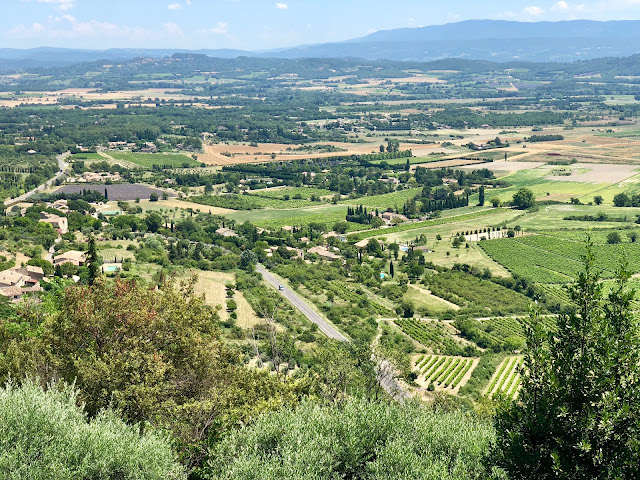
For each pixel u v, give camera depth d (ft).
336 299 613.93
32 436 127.03
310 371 264.31
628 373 108.78
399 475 131.85
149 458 133.59
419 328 550.36
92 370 165.68
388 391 279.08
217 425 172.24
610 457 103.45
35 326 243.19
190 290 214.07
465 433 150.10
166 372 179.63
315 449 138.92
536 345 117.08
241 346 391.45
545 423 107.24
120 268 596.29
